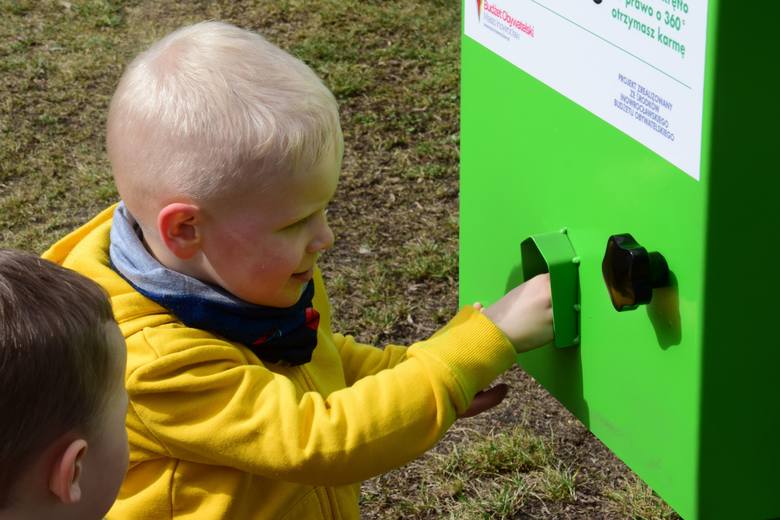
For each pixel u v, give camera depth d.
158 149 1.19
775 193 1.08
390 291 3.17
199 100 1.18
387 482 2.46
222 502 1.29
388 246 3.42
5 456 0.88
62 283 0.95
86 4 5.45
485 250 1.62
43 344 0.89
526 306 1.35
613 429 1.33
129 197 1.24
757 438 1.18
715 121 1.04
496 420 2.64
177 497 1.29
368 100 4.36
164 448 1.26
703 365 1.13
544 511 2.36
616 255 1.18
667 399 1.20
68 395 0.91
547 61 1.34
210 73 1.20
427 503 2.38
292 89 1.20
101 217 1.43
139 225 1.30
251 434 1.21
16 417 0.88
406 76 4.55
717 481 1.18
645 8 1.12
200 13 5.28
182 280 1.24
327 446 1.21
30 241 3.52
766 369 1.15
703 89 1.04
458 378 1.26
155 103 1.20
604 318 1.31
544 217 1.41
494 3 1.48
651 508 2.33
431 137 4.08
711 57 1.03
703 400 1.14
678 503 1.21
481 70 1.54
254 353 1.31
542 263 1.43
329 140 1.22
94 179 3.89
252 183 1.17
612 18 1.19
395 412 1.24
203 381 1.22
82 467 0.95
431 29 4.97
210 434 1.22
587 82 1.25
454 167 3.86
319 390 1.42
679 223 1.12
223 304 1.25
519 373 2.81
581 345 1.38
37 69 4.74
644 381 1.24
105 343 0.96
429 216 3.58
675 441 1.20
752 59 1.03
